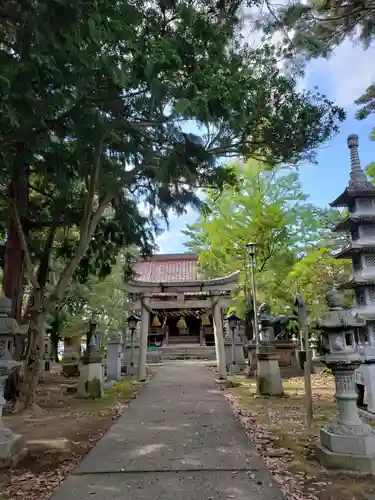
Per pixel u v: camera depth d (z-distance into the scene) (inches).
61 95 170.7
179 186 319.9
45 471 160.9
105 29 153.9
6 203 349.7
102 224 389.4
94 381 372.8
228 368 618.5
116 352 523.5
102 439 209.9
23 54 149.9
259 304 595.5
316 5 233.8
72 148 242.1
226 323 768.9
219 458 171.6
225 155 298.7
